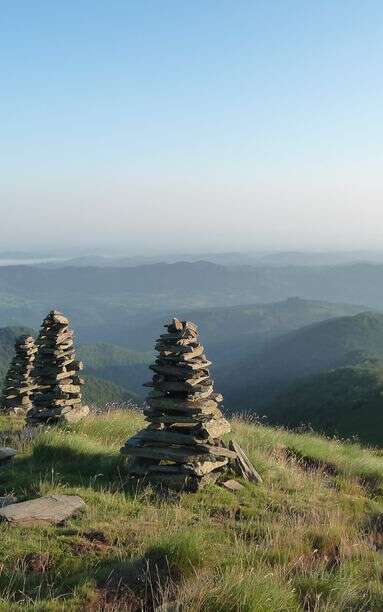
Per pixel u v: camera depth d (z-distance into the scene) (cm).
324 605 599
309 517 898
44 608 549
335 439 1817
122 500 894
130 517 827
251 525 839
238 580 589
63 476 991
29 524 757
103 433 1408
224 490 1002
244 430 1573
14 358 2178
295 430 2014
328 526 844
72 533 743
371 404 12219
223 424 1108
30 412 1511
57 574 632
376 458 1614
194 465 1000
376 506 1062
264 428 1766
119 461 1077
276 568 670
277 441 1472
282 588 607
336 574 676
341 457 1447
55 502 823
